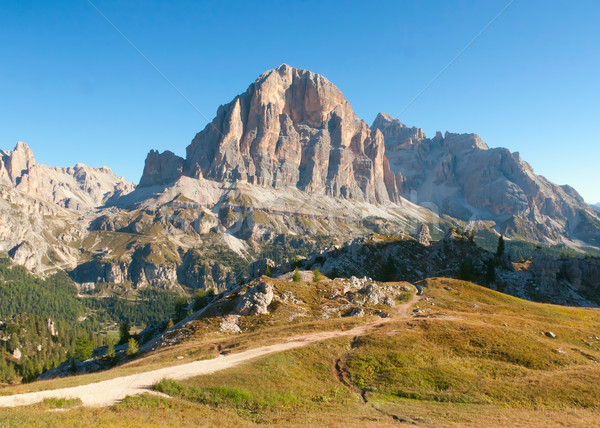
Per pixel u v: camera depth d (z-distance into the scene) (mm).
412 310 101438
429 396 48750
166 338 91000
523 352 63781
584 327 91125
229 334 87312
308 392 48375
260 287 105625
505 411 44312
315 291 113688
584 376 55656
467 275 171625
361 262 181750
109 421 31875
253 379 48812
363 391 50781
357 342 66188
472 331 71062
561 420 41312
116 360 121062
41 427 28641
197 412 38469
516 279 180250
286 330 77500
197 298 178875
